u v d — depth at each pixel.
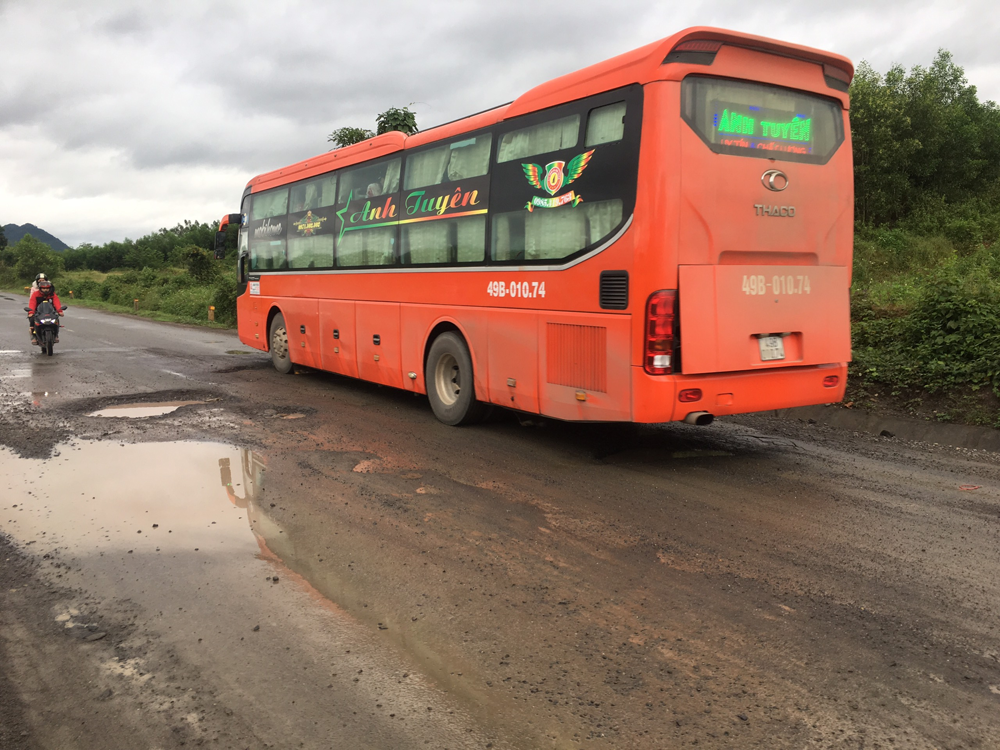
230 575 4.10
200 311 27.09
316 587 3.94
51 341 14.51
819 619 3.54
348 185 9.77
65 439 7.41
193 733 2.68
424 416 8.66
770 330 5.93
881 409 8.00
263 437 7.52
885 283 13.12
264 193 12.33
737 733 2.65
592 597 3.80
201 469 6.30
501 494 5.59
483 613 3.62
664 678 3.03
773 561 4.26
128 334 20.00
